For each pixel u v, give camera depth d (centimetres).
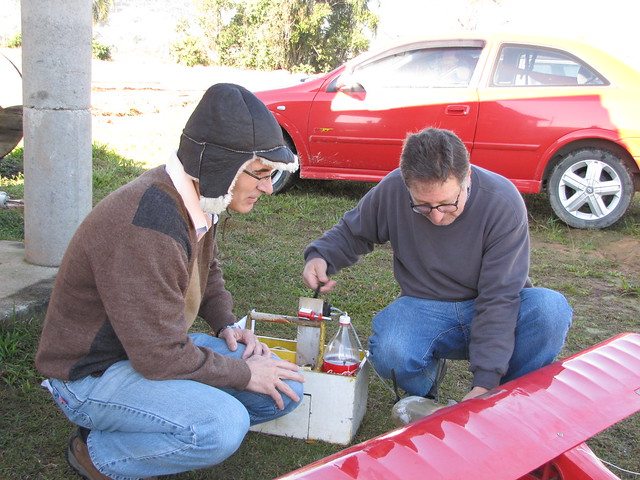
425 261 269
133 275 189
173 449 200
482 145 640
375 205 279
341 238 289
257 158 196
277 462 254
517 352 266
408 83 670
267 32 2873
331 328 389
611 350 202
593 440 290
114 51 3391
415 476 133
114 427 207
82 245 194
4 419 267
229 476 244
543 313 259
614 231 643
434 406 251
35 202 399
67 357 205
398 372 268
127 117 1198
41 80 380
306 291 443
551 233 638
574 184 637
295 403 245
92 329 203
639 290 487
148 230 190
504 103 629
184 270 199
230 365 218
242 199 207
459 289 271
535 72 638
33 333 336
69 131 391
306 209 668
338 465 136
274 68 2903
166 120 1184
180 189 198
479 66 648
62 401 210
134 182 199
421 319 273
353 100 675
